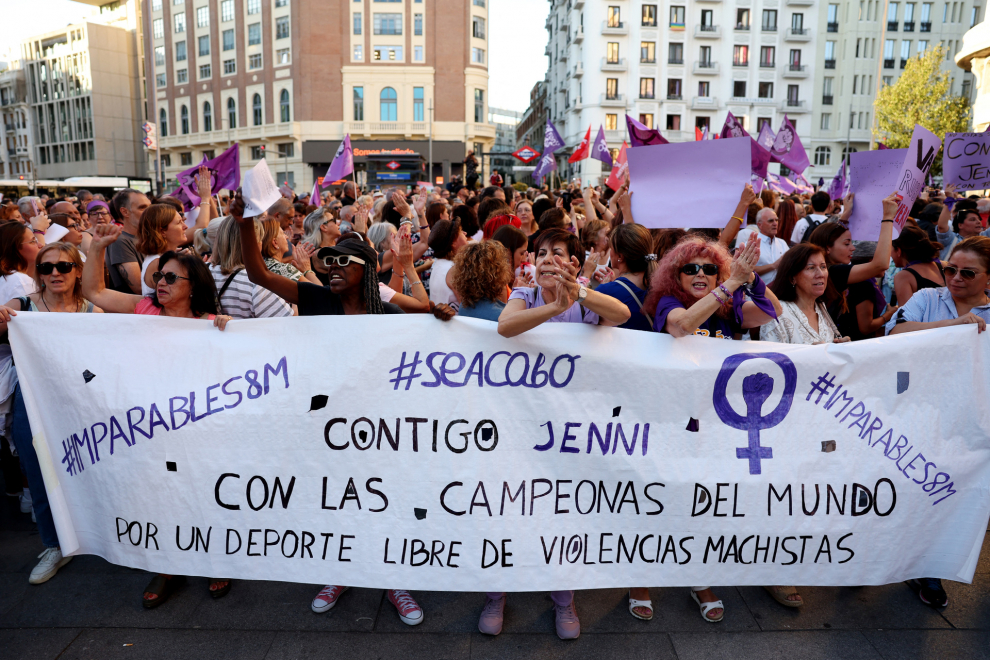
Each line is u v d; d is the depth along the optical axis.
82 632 2.81
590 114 55.28
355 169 50.00
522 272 3.86
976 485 2.89
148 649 2.70
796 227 6.98
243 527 2.87
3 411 3.34
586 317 2.99
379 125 49.72
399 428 2.82
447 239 4.42
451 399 2.80
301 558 2.85
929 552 2.91
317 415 2.83
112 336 2.94
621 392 2.80
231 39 52.44
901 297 4.00
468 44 49.56
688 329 2.62
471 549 2.80
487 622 2.80
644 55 54.69
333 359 2.84
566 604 2.82
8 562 3.35
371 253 3.02
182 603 3.01
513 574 2.79
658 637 2.79
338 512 2.84
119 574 3.24
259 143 53.34
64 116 76.56
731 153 3.70
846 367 2.83
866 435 2.85
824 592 3.11
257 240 3.01
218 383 2.88
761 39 55.00
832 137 56.53
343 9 48.62
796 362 2.81
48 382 2.95
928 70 37.69
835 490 2.84
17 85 81.56
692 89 55.34
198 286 3.10
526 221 6.52
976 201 7.78
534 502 2.81
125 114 75.62
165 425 2.88
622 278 3.04
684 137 55.56
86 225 8.29
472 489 2.81
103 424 2.92
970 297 3.24
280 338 2.88
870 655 2.68
